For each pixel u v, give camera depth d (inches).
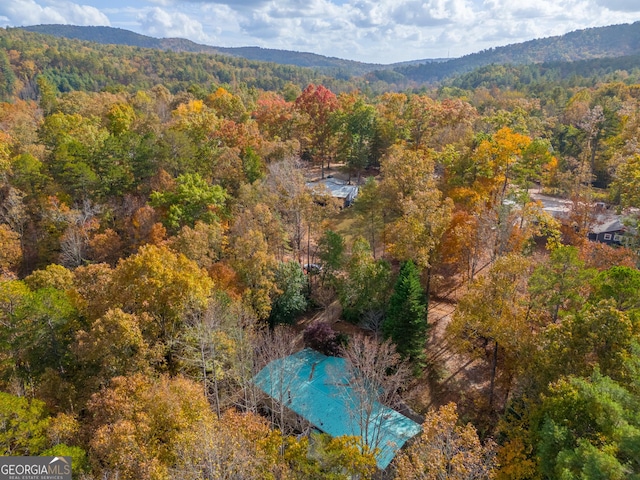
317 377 1283.2
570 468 640.4
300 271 1644.9
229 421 796.6
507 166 1940.2
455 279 1846.7
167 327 1097.4
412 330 1279.5
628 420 649.6
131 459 657.6
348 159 2977.4
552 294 1104.2
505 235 1541.6
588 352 874.1
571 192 2249.0
